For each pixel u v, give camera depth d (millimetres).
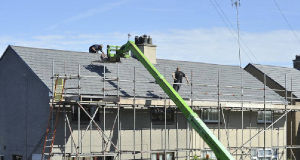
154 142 27656
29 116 26172
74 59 28734
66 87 25141
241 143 31328
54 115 24547
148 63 26000
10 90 27828
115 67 29750
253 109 31016
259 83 35531
